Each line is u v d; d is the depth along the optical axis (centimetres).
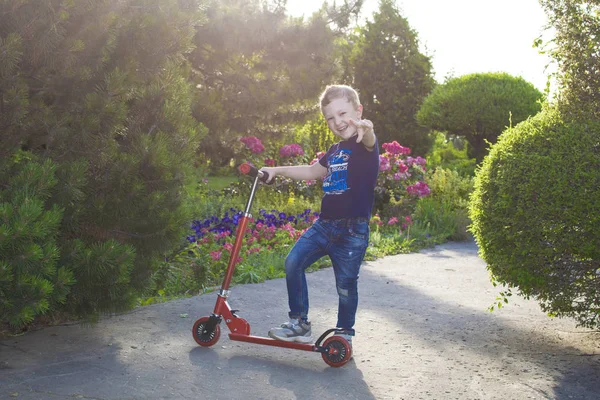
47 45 365
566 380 355
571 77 401
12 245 320
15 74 375
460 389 339
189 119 456
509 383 349
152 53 420
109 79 388
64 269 358
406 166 1137
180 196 436
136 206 404
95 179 403
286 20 942
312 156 1359
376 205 1127
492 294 582
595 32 396
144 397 316
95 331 429
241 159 1131
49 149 390
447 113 1950
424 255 840
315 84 958
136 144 409
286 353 393
